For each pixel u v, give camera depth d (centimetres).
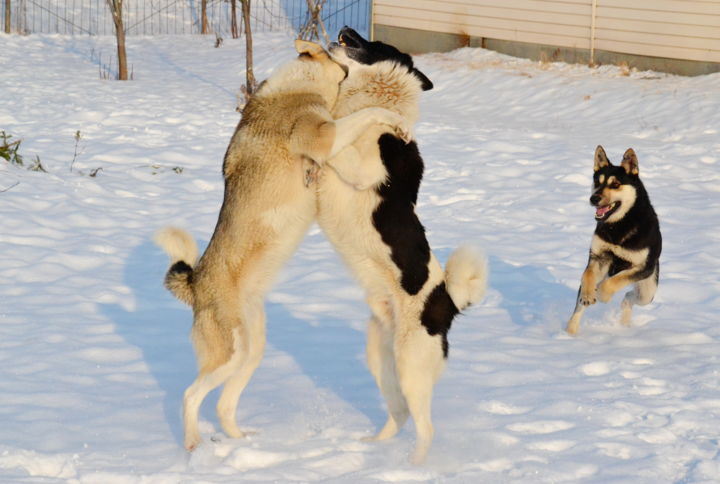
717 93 1822
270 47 2759
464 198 1230
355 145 499
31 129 1602
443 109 1992
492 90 2086
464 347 701
